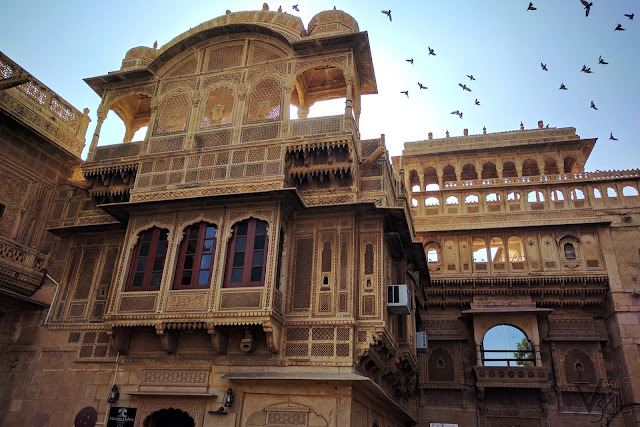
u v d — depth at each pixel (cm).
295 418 1070
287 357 1146
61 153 1644
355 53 1453
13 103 1500
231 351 1177
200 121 1457
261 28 1503
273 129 1372
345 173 1319
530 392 1880
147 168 1414
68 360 1317
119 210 1331
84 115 1781
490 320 1980
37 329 1393
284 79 1438
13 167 1498
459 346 2012
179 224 1283
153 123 1494
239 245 1223
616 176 2138
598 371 1848
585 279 1953
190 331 1212
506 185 2222
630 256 1962
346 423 1034
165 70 1572
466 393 1938
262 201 1241
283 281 1217
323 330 1161
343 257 1229
